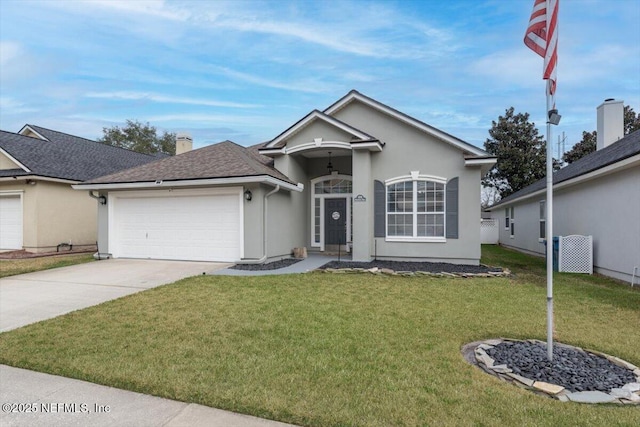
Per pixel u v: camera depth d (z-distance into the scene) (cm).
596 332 553
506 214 2358
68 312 651
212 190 1202
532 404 341
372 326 562
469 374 402
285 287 824
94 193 1470
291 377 391
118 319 598
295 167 1388
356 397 350
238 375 397
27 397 359
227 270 1046
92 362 433
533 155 3098
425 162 1250
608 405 345
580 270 1186
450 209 1228
